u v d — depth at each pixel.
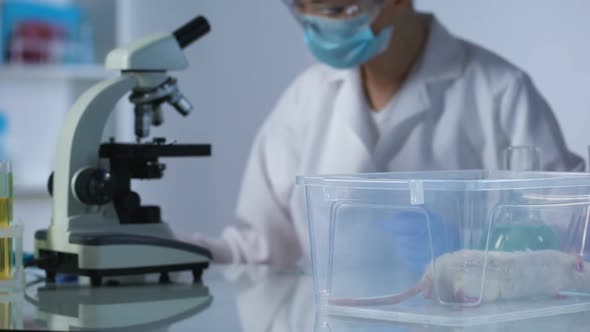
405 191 1.11
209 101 4.08
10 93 3.92
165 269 1.57
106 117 1.59
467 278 1.09
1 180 1.45
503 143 2.38
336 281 1.20
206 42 4.06
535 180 1.13
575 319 1.11
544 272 1.15
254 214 2.62
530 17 3.39
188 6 4.05
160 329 1.09
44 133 3.95
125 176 1.61
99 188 1.54
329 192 1.19
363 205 1.16
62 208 1.57
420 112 2.41
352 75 2.52
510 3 3.44
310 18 2.26
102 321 1.15
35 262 1.57
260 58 4.00
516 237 1.13
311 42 2.33
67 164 1.56
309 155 2.56
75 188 1.54
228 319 1.16
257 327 1.10
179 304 1.31
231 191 4.09
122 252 1.52
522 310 1.14
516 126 2.37
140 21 4.06
